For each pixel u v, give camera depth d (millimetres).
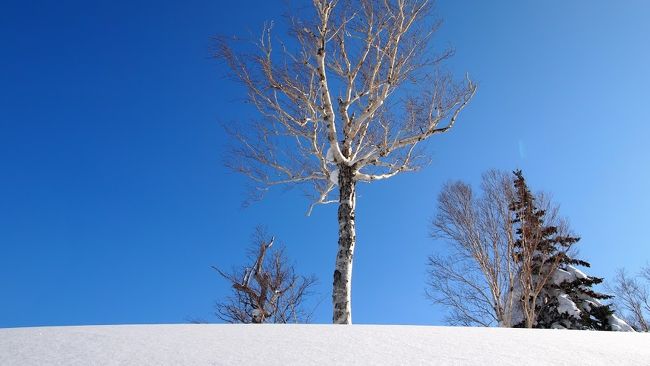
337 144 10195
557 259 15688
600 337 3738
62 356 2699
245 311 15531
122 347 2943
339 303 8852
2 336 3324
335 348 2982
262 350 2898
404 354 2855
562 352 3000
